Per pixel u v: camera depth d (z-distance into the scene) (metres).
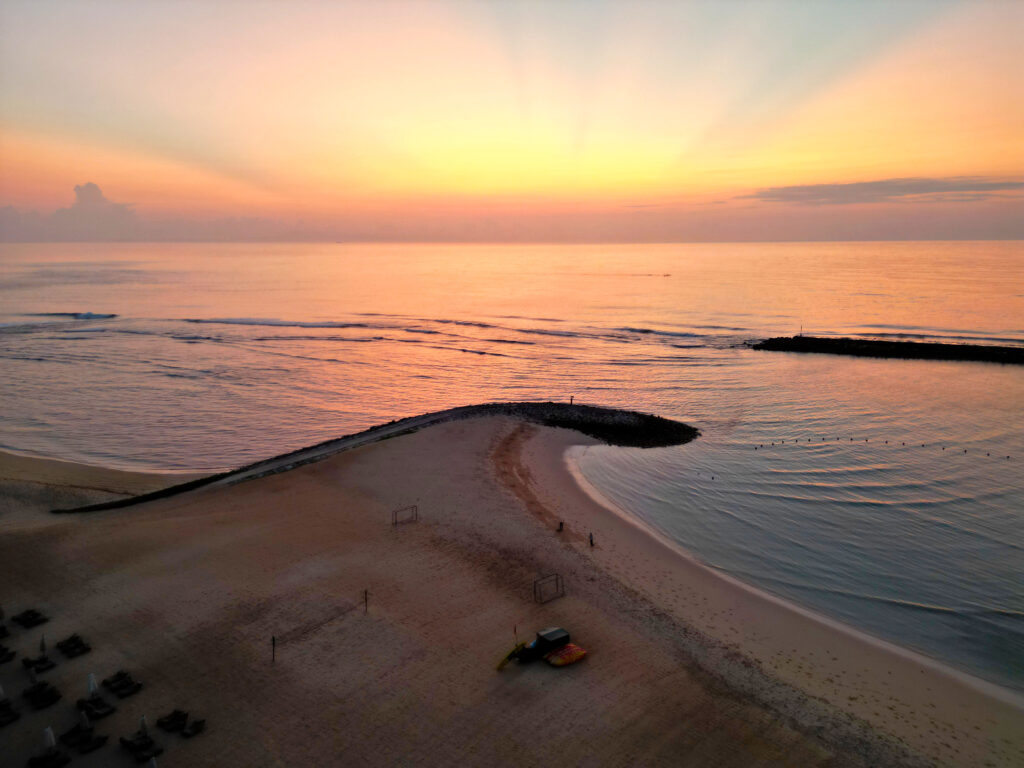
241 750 19.64
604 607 28.22
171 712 21.11
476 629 26.12
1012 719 22.11
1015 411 61.81
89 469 49.16
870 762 19.78
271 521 36.34
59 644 24.50
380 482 42.78
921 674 24.53
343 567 30.95
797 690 23.22
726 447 52.34
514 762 19.34
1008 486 43.22
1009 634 27.28
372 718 21.03
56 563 31.17
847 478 45.19
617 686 22.92
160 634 25.41
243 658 23.95
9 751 19.27
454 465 46.41
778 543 35.75
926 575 32.19
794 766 19.47
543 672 23.58
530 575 30.75
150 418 64.31
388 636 25.48
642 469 47.41
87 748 19.27
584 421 58.53
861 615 28.81
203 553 32.28
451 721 20.97
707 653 25.23
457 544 33.72
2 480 44.22
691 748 20.08
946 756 20.20
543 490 42.53
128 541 33.59
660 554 34.00
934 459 48.53
